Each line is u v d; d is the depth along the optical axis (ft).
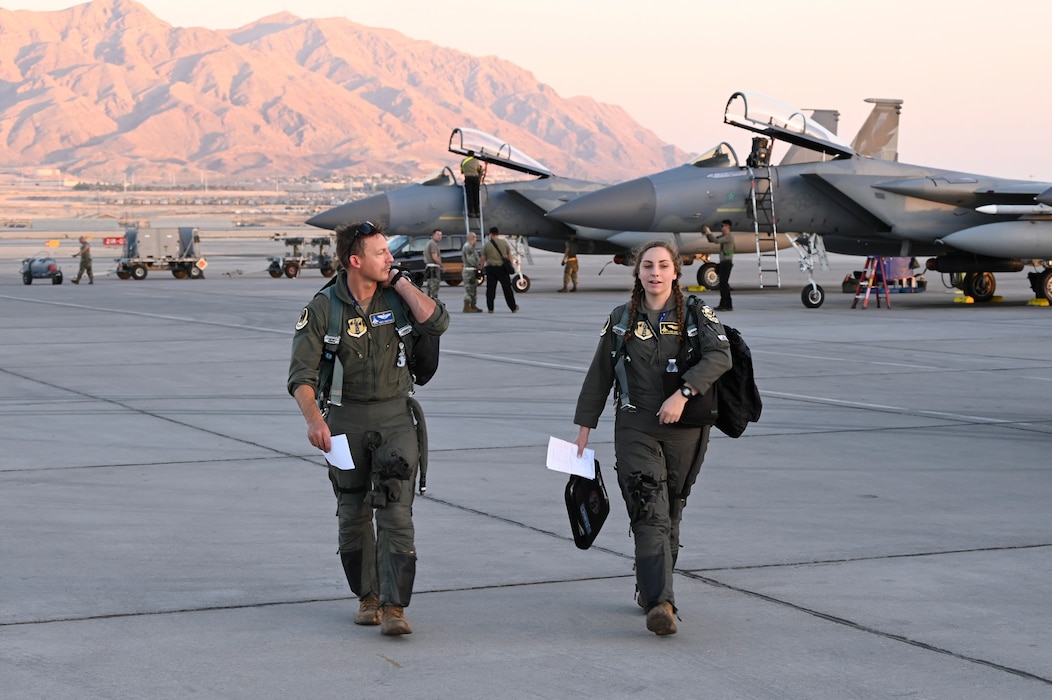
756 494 24.75
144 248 140.87
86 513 22.98
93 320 72.84
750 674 14.49
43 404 37.88
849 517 22.75
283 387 41.93
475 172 106.42
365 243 16.06
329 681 14.26
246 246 303.68
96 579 18.52
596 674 14.52
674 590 18.10
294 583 18.45
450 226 108.58
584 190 108.27
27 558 19.70
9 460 28.45
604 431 32.71
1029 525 22.13
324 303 16.30
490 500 24.20
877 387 41.19
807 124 86.02
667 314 16.56
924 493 24.84
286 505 23.73
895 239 90.17
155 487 25.40
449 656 15.19
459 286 116.67
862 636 15.90
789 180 85.87
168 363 49.39
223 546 20.57
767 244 110.01
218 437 31.78
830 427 33.17
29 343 58.03
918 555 20.02
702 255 115.03
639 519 16.15
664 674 14.52
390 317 16.31
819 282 124.47
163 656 15.10
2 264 204.74
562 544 20.83
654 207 84.53
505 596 17.84
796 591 17.99
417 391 40.40
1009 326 65.72
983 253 80.38
